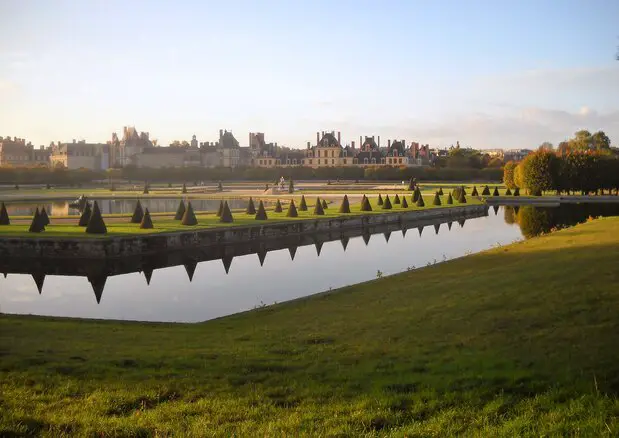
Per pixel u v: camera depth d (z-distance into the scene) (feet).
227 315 89.51
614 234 142.00
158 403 42.19
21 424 36.91
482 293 80.23
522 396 41.06
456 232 211.41
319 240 196.95
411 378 46.19
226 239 183.01
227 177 650.02
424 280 99.40
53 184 551.18
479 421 36.99
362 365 51.08
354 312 76.84
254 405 41.47
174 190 470.39
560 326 59.26
